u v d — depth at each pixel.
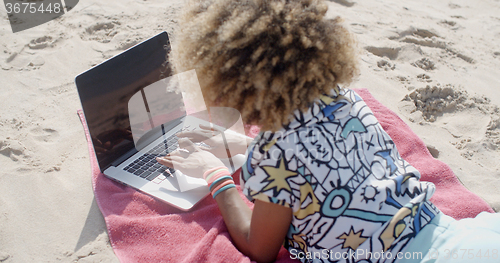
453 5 5.05
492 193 2.21
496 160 2.48
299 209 1.18
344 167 1.15
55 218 1.77
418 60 3.54
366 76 3.19
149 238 1.64
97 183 1.88
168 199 1.76
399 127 2.43
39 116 2.43
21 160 2.08
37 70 2.87
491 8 5.04
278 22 1.10
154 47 2.01
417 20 4.36
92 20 3.53
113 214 1.72
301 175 1.13
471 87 3.25
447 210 1.86
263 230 1.24
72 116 2.45
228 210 1.46
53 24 3.43
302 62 1.09
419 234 1.23
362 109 1.29
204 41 1.14
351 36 1.23
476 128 2.73
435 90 2.98
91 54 3.09
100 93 1.81
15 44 3.11
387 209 1.20
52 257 1.60
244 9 1.12
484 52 3.87
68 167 2.06
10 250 1.62
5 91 2.62
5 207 1.81
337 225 1.18
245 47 1.09
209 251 1.50
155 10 3.80
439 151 2.49
